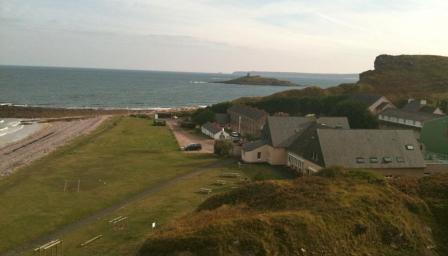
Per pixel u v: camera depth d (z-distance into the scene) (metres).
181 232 29.72
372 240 31.47
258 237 28.77
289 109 134.50
